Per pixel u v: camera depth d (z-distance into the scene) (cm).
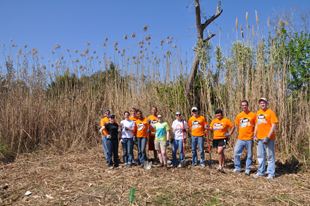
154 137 702
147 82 1008
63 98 1006
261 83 773
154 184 500
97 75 1103
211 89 924
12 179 554
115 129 645
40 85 965
